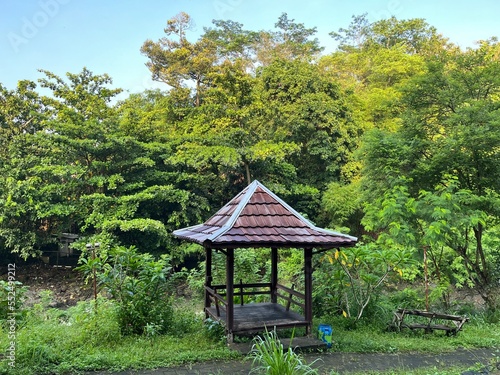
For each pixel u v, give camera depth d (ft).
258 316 23.26
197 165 61.26
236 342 20.94
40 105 74.08
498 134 27.94
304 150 72.69
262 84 76.13
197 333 22.54
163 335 22.04
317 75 74.02
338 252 24.80
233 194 71.46
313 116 68.23
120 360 18.31
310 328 21.81
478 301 39.32
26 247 61.77
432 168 31.22
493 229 33.83
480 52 33.68
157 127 74.38
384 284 31.63
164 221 66.54
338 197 61.05
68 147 62.13
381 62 95.71
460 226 27.96
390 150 32.14
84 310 23.99
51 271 67.77
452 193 29.50
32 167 64.18
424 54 97.86
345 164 68.95
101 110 69.51
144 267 22.94
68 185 62.34
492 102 31.53
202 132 70.13
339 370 18.31
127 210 59.47
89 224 61.05
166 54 80.23
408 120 34.19
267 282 30.09
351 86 86.69
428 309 28.14
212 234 20.10
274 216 21.79
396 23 112.06
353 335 23.35
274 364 14.47
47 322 23.12
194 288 30.99
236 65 70.13
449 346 22.09
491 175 30.22
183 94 79.66
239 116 67.21
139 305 22.27
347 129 70.59
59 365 17.57
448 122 30.66
